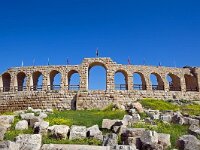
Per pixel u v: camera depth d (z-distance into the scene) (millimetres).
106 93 60812
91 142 24688
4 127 28391
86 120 36594
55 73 66312
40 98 62500
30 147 21500
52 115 41188
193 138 23500
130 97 61656
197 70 68812
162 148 22203
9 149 20156
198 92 67062
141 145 22812
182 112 45781
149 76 64562
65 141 25281
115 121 30594
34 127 29094
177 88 68500
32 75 65188
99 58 63156
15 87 65188
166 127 31516
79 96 60750
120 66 63062
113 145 21891
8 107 64125
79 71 62719
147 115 40219
